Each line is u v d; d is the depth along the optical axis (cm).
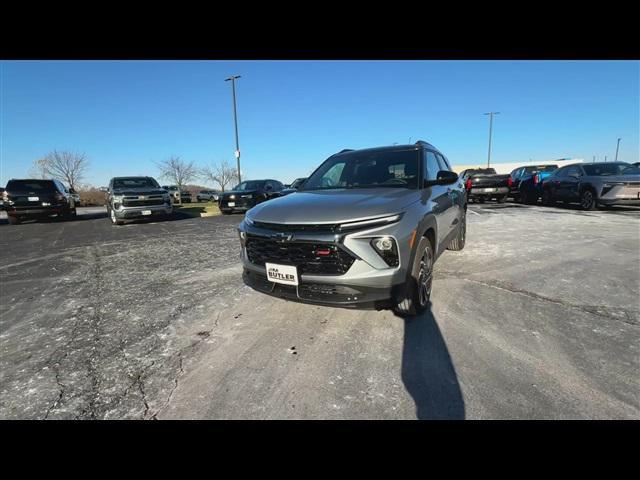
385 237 265
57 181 1423
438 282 425
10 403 222
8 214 1280
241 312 355
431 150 445
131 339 305
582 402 203
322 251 266
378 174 387
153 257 638
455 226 497
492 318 319
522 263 504
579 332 288
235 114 2392
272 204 331
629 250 571
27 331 329
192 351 280
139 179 1292
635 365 238
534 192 1467
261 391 225
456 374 234
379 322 316
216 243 764
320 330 306
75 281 495
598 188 1109
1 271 566
